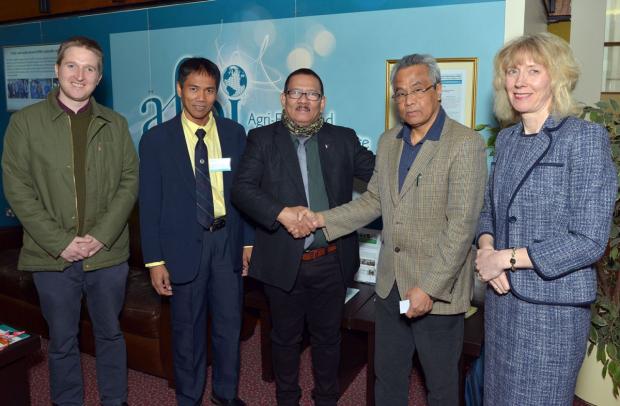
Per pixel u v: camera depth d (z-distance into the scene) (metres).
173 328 2.47
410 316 1.90
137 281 3.31
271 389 2.91
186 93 2.30
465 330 2.41
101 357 2.58
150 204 2.35
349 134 2.41
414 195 1.92
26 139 2.30
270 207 2.20
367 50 3.04
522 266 1.57
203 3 3.52
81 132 2.36
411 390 2.89
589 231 1.46
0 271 3.56
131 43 3.84
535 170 1.57
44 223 2.29
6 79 4.53
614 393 2.60
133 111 3.94
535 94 1.57
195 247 2.36
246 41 3.41
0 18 4.36
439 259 1.85
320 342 2.44
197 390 2.53
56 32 4.17
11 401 2.34
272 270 2.31
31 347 2.33
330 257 2.33
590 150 1.48
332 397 2.50
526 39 1.58
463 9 2.77
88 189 2.37
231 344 2.55
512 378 1.66
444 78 2.86
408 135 2.01
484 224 1.81
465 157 1.83
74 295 2.44
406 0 2.89
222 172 2.45
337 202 2.32
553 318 1.57
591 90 4.13
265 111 3.43
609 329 2.56
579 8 4.06
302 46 3.23
